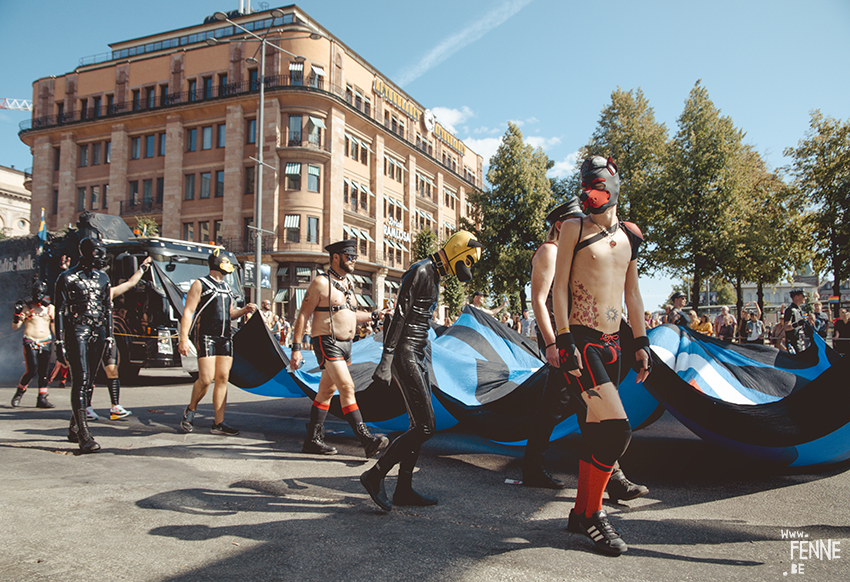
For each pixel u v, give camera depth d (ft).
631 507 11.42
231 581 7.47
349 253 15.60
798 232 87.51
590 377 8.94
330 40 116.26
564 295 9.19
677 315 36.86
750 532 9.86
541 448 13.01
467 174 185.16
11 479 12.50
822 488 12.85
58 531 9.33
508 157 111.86
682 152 91.66
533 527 10.05
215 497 11.51
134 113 122.21
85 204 129.80
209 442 17.39
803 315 38.88
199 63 119.55
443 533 9.61
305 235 110.01
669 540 9.43
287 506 11.04
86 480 12.53
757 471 14.43
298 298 108.47
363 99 128.06
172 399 28.43
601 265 9.16
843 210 79.10
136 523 9.78
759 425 12.71
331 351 15.29
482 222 115.55
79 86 131.75
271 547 8.77
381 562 8.21
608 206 9.19
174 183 118.62
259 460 15.06
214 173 116.88
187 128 120.57
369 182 129.80
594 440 8.86
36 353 24.70
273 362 19.48
